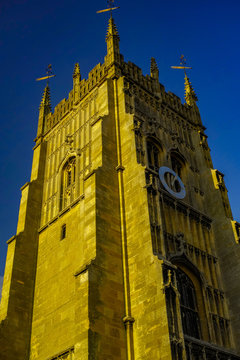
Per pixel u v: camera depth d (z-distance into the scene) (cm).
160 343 2606
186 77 5681
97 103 4438
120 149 3809
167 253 3356
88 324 2683
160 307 2716
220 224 4031
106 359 2644
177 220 3678
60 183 4344
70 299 3344
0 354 3331
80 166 4166
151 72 5103
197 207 4169
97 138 3809
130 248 3195
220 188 4306
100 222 3216
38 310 3634
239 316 3462
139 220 3234
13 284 3728
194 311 3359
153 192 3347
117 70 4512
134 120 3859
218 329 3344
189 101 5412
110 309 2861
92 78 4772
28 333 3572
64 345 3147
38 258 4006
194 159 4697
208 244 3884
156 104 4741
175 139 4559
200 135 4962
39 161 4750
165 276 2834
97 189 3369
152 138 4262
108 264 3058
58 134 4866
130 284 3045
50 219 4169
